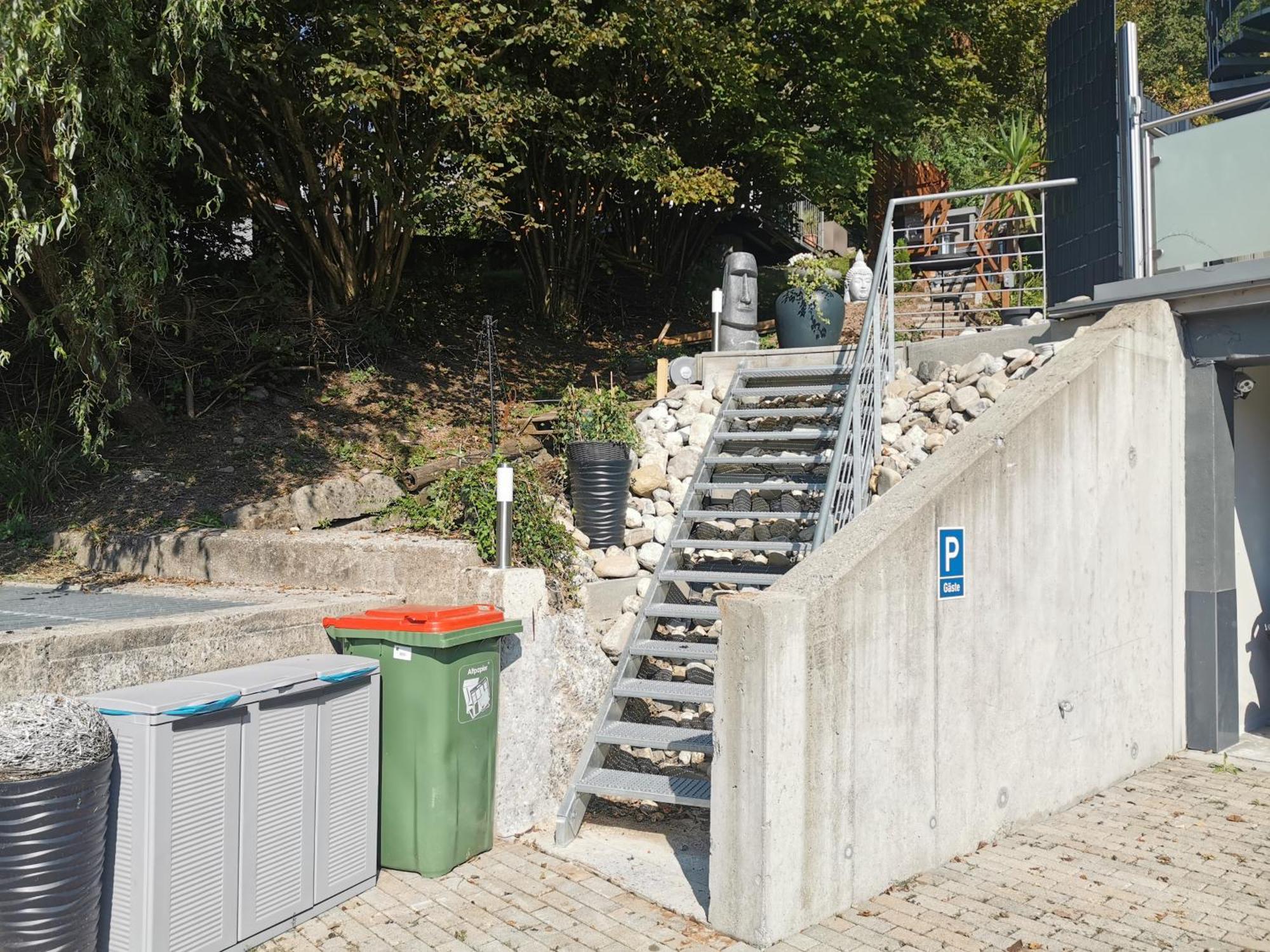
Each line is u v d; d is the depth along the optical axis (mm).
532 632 5652
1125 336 6652
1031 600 5746
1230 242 7121
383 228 11867
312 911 4398
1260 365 7371
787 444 7961
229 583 6602
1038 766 5828
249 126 11602
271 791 4184
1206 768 6934
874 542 4652
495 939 4227
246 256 12562
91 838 3506
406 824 4895
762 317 17516
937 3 18109
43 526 7621
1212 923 4465
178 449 8828
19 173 6855
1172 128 12945
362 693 4707
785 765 4191
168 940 3713
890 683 4734
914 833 4930
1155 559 7023
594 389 11344
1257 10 11438
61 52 5902
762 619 4113
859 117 17469
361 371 11023
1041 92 22812
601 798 6184
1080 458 6168
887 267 8320
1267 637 8266
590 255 16719
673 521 7551
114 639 4156
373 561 5965
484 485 6566
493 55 10859
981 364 7727
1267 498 8320
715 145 16953
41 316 7559
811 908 4348
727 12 14828
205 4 6473
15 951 3359
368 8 9531
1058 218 9047
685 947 4156
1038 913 4535
